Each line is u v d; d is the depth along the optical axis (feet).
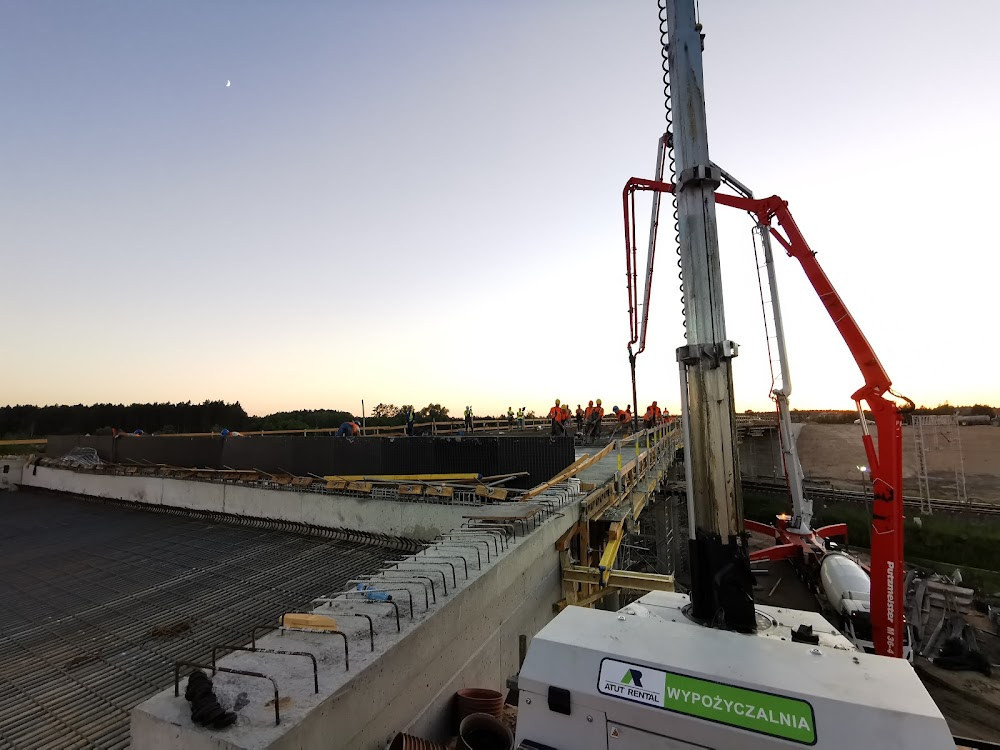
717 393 11.34
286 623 14.39
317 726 10.46
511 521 25.91
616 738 8.63
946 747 6.78
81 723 16.06
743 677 8.18
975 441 171.63
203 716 9.70
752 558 65.77
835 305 36.73
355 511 38.09
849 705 7.37
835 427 211.82
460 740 13.38
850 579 54.08
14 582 31.45
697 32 12.09
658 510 76.59
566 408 78.23
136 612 25.57
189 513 49.67
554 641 9.82
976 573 75.82
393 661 13.34
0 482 74.49
